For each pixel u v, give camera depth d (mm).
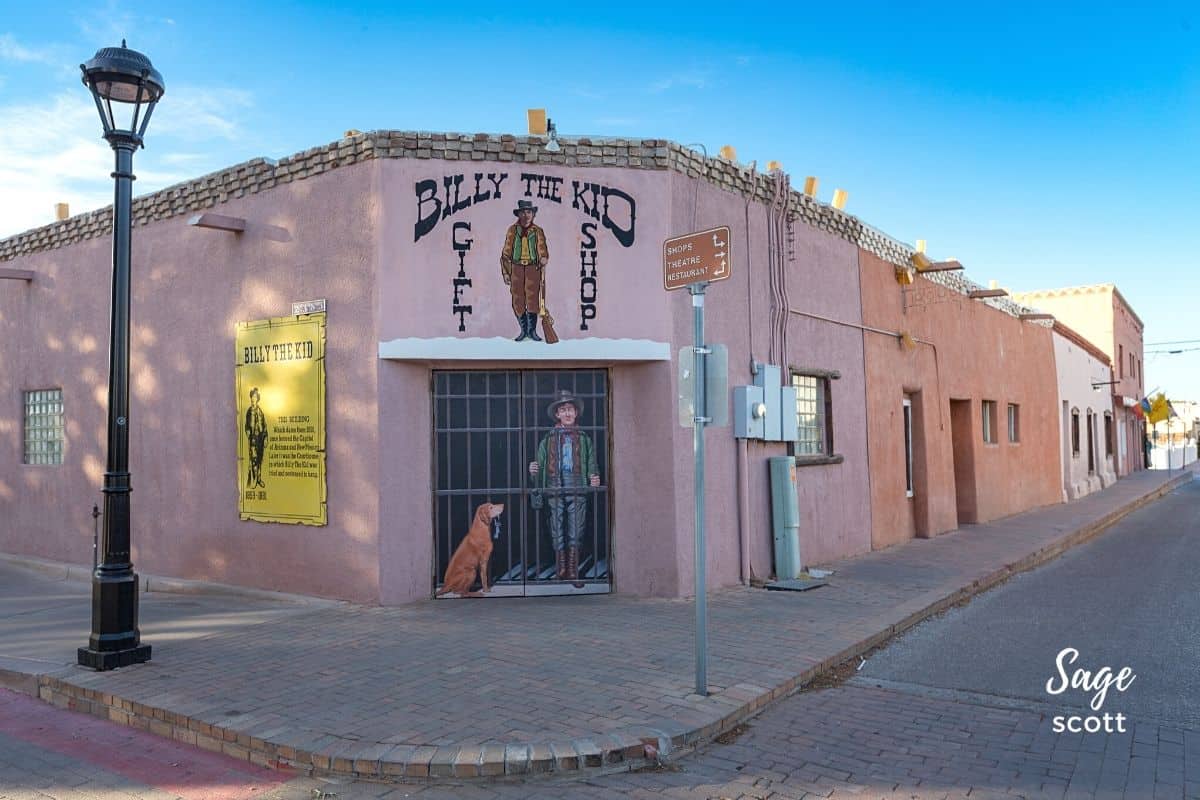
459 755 4789
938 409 15609
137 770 4969
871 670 6824
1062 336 24562
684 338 9195
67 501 11867
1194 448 53969
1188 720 5582
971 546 13461
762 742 5277
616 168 8977
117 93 6828
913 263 14867
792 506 10289
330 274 8930
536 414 9102
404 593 8672
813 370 11492
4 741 5496
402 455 8695
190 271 10227
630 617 8070
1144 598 9742
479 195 8719
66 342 12023
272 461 9320
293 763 4930
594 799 4488
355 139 8758
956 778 4684
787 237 11062
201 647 7184
